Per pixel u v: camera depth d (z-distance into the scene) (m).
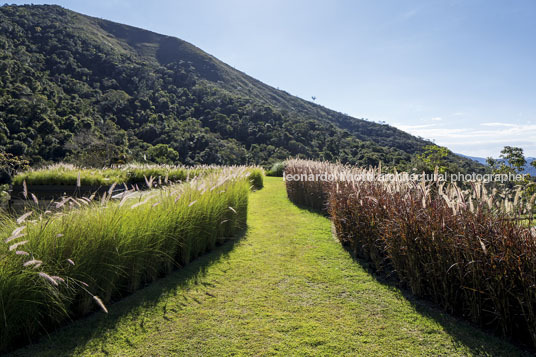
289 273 3.68
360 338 2.33
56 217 2.82
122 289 3.17
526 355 2.12
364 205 4.06
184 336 2.36
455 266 2.63
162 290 3.21
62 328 2.47
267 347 2.21
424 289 3.05
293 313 2.72
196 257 4.29
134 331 2.43
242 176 6.90
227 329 2.46
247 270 3.78
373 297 3.05
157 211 3.71
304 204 8.94
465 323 2.56
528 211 2.48
